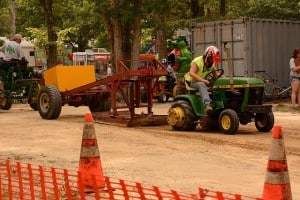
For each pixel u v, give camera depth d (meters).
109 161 10.95
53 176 7.13
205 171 9.98
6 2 38.91
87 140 7.84
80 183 6.83
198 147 12.65
